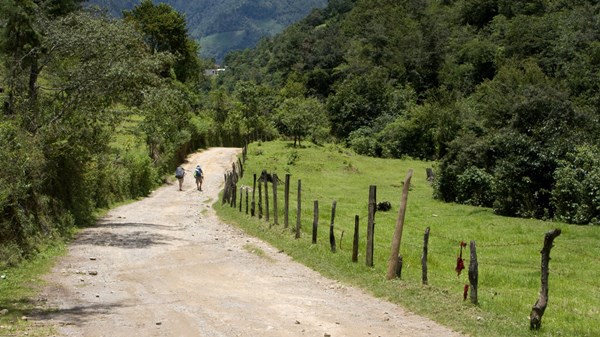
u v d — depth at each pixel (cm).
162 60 2309
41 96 2248
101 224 2453
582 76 5606
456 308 1065
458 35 9881
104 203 3105
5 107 2139
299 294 1219
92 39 2131
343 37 11675
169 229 2322
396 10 11669
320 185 4056
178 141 5544
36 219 1781
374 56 10250
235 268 1511
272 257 1658
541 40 7800
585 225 2616
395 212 2991
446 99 7225
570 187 2748
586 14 7238
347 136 7962
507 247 2081
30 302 1092
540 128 3117
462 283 1384
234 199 2953
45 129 2102
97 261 1584
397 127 6844
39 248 1644
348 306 1116
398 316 1047
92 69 2125
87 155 2441
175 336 884
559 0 8900
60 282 1293
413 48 9881
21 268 1394
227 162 5803
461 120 6322
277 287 1288
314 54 11319
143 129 4588
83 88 2138
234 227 2342
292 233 1977
